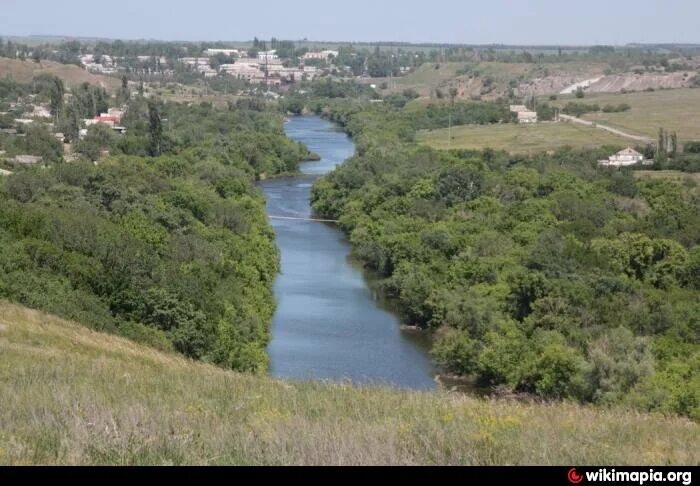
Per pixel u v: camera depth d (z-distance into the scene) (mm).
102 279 45406
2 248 44281
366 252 75125
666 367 41062
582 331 48406
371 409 18500
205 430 15344
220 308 49188
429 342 55062
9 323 34656
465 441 14773
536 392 44188
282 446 14094
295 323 58062
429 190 92438
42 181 71875
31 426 15125
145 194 75938
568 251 63688
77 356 28719
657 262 63719
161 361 32281
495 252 69062
